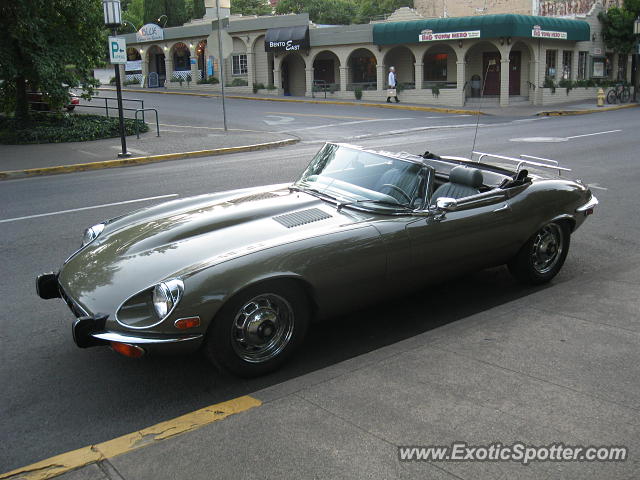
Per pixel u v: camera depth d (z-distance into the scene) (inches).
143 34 1683.1
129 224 186.4
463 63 1210.6
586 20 1315.2
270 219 173.5
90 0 778.2
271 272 148.1
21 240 288.4
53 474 107.9
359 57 1422.2
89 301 146.3
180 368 163.2
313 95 1407.5
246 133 797.9
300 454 110.5
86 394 149.7
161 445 115.1
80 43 788.0
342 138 751.7
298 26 1375.5
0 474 116.4
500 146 613.9
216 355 147.3
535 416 122.0
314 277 155.3
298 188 202.4
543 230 215.9
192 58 1598.2
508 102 1200.2
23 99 785.6
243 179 451.5
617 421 119.6
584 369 142.6
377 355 153.8
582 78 1350.9
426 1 1604.3
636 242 281.0
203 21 1553.9
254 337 151.1
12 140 706.8
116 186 438.3
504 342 159.2
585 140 651.5
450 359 149.6
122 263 156.7
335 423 120.6
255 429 119.3
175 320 137.7
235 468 107.1
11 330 186.5
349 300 168.2
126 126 776.9
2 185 473.1
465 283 229.6
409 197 180.9
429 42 1234.6
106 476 106.7
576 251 268.4
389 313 202.4
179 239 164.6
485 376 139.9
